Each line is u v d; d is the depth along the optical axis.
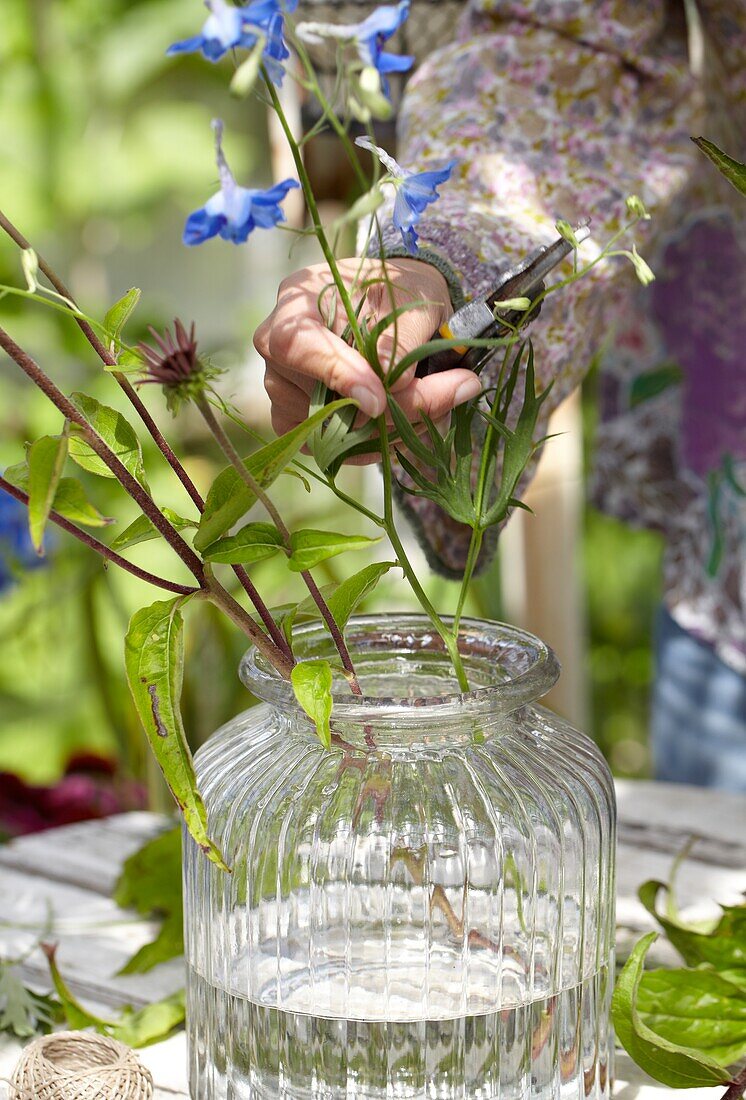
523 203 1.34
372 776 1.13
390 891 1.12
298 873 1.13
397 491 1.27
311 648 1.18
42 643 2.81
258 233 3.87
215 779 1.17
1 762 2.91
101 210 3.95
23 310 3.06
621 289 1.39
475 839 1.12
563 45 1.38
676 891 1.39
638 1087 1.21
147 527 1.11
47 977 1.33
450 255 1.25
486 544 1.30
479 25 1.42
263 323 1.13
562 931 1.14
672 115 1.42
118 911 1.41
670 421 1.71
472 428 1.25
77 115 3.92
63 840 1.52
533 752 1.16
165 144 3.98
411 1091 1.12
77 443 1.10
